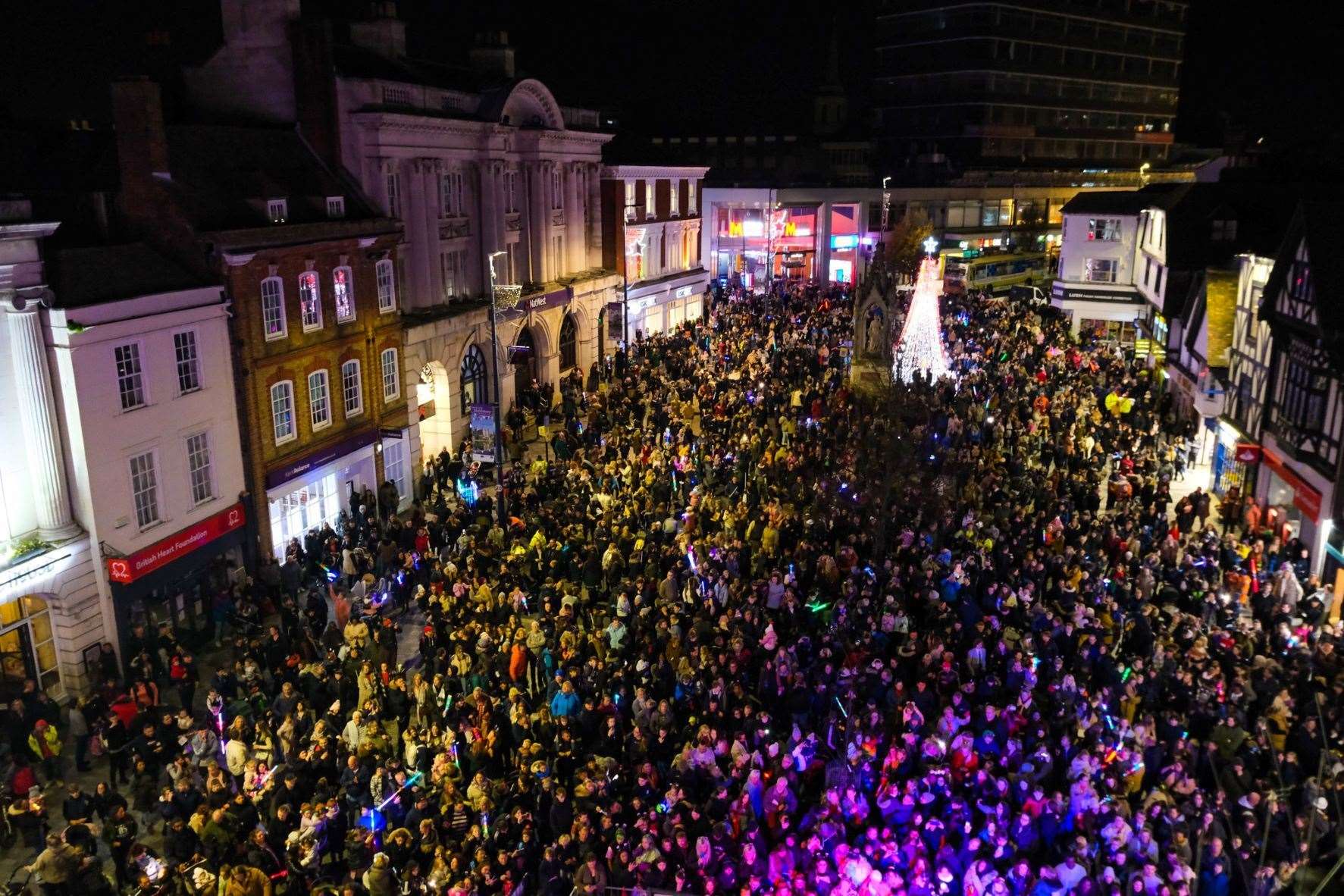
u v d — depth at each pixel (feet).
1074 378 129.08
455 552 81.41
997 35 306.14
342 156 104.83
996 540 74.84
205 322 78.02
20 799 51.65
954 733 52.42
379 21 119.96
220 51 104.88
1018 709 52.44
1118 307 172.86
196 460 78.38
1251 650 61.21
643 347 154.61
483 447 86.69
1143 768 50.26
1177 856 43.73
